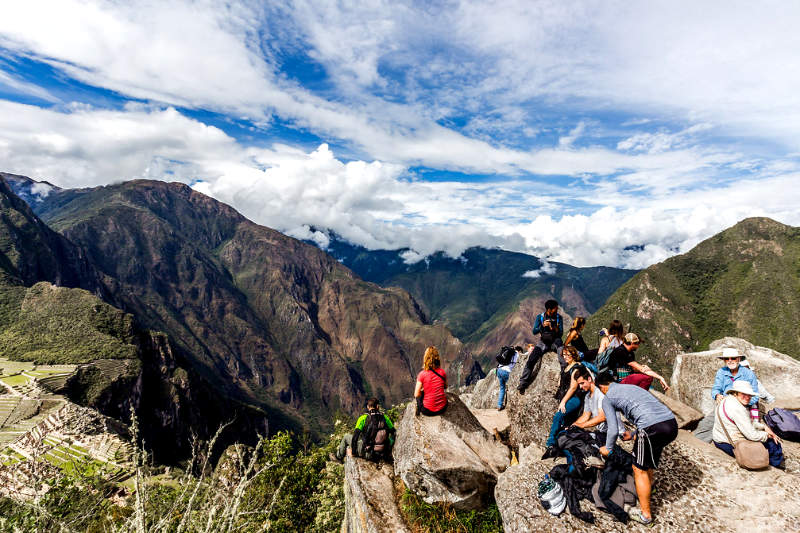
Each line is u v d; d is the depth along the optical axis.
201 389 189.38
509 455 10.73
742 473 7.46
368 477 10.41
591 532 6.80
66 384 132.25
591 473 7.46
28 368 143.50
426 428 10.52
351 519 10.76
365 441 11.13
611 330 10.32
